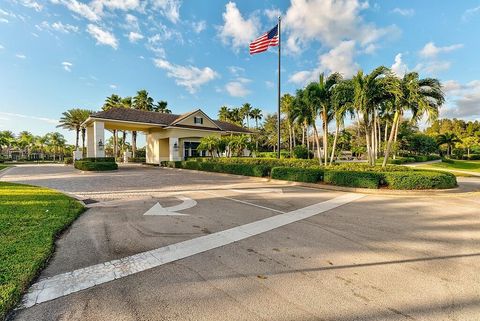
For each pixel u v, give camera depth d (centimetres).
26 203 692
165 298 274
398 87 1173
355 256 386
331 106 1489
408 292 288
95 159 2222
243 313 250
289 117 1708
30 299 269
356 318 243
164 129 2802
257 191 1011
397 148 3925
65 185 1185
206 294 283
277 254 392
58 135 7069
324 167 1320
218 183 1273
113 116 2389
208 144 2258
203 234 484
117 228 519
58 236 468
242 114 6288
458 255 390
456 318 243
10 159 6134
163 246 422
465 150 5709
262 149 5591
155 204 759
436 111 1155
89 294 280
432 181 941
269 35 1697
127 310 254
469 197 874
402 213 652
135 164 3262
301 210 684
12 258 345
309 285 302
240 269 342
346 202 790
